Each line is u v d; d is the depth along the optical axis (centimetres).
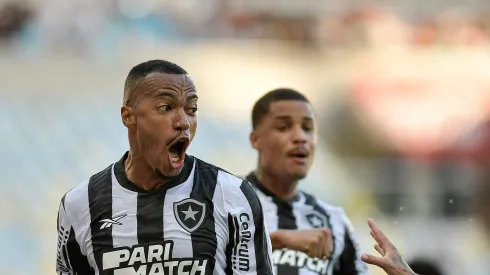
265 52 3875
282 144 1327
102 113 3506
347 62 3866
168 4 3884
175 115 848
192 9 3900
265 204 1340
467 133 3562
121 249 848
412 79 3772
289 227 1330
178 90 849
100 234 859
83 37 3747
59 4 3756
